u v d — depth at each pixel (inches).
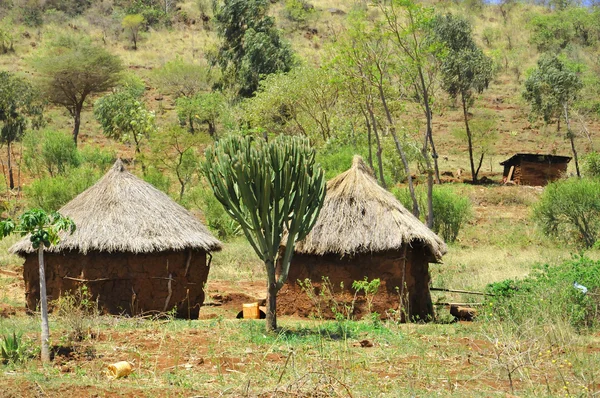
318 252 626.2
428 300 669.3
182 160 1568.7
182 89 2518.5
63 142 1692.9
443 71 1911.9
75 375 373.4
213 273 924.0
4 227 395.5
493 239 1339.8
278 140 501.0
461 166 2092.8
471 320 631.2
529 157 1851.6
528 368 394.6
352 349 456.8
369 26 1258.6
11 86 1802.4
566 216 1244.5
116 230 596.7
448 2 3373.5
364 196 643.5
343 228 629.3
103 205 609.9
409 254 639.8
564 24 3309.5
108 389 338.6
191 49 3056.1
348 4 3516.2
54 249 595.5
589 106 2277.3
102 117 1785.2
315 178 508.7
